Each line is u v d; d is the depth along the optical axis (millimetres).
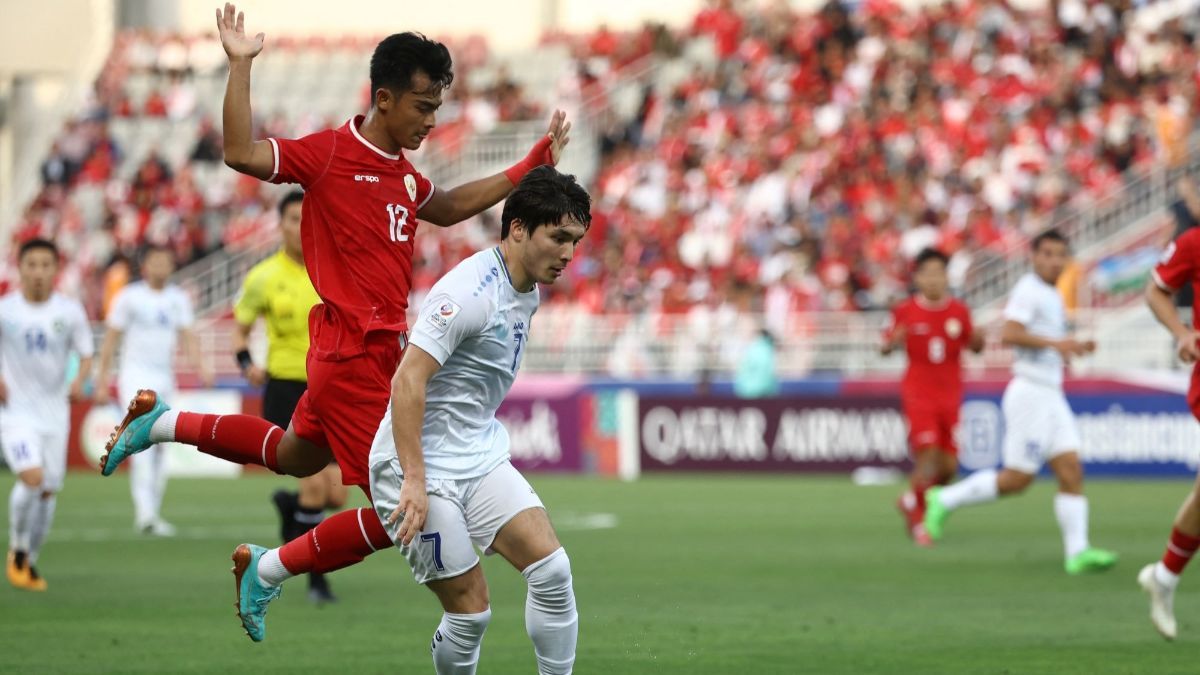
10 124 136750
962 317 52719
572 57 128625
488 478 21438
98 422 95875
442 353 20688
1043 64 109125
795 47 117875
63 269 121375
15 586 40188
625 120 120312
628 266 106875
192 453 95938
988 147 104062
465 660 21703
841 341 90188
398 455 20500
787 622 33844
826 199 104938
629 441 88688
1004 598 37812
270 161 23266
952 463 53094
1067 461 44188
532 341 96875
